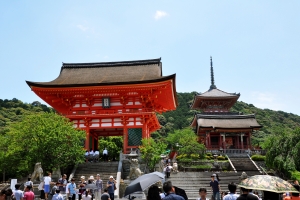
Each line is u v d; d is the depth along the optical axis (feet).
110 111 143.84
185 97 534.37
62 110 177.27
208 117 276.41
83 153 115.65
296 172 124.57
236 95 297.12
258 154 213.25
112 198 72.74
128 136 141.08
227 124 265.75
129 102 147.13
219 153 217.56
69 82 152.87
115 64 178.60
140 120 142.20
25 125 110.83
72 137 112.68
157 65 173.58
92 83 139.64
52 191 70.69
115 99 148.56
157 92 146.51
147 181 36.45
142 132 140.67
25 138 108.88
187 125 436.76
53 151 105.50
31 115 116.98
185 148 189.16
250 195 31.19
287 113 551.59
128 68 172.96
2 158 123.34
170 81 136.87
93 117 143.54
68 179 112.88
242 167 172.96
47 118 115.14
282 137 137.80
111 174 110.93
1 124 319.47
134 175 100.27
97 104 149.28
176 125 442.09
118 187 96.53
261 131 393.70
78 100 150.82
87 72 172.76
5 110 376.48
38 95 149.07
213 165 180.45
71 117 142.31
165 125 438.81
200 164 179.83
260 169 169.17
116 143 226.17
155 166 116.67
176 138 270.67
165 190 29.73
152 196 29.89
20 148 109.70
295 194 40.01
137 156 118.32
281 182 35.47
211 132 267.80
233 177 125.39
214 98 301.02
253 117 275.39
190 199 101.24
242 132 260.42
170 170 127.75
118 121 144.15
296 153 126.31
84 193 71.36
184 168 167.12
